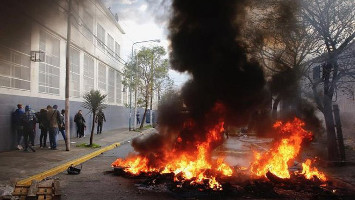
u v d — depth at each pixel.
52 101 17.92
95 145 16.45
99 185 8.25
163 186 8.05
